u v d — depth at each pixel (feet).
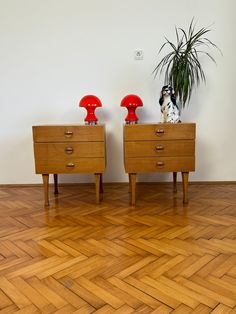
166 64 9.18
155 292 4.15
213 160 9.84
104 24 9.17
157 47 9.22
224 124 9.62
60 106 9.59
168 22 9.11
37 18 9.16
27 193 9.23
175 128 7.63
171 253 5.25
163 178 10.00
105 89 9.48
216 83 9.38
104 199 8.50
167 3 9.03
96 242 5.75
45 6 9.11
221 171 9.90
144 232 6.17
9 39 9.25
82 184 10.05
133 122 8.17
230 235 5.95
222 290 4.16
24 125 9.70
